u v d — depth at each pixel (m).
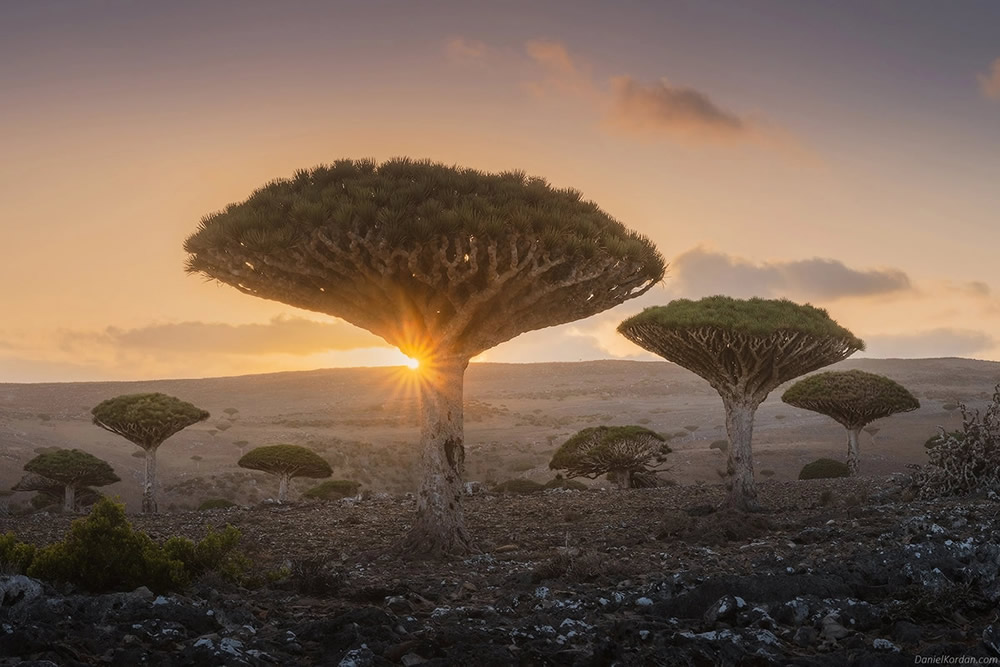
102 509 8.67
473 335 16.27
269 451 50.41
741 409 23.09
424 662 5.20
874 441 98.25
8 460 85.56
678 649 5.41
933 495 20.80
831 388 45.16
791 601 6.68
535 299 15.58
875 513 17.19
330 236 14.65
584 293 16.52
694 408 169.50
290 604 8.27
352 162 16.16
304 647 5.88
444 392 16.09
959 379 185.12
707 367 23.78
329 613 7.65
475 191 15.66
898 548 9.30
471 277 15.47
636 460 41.69
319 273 15.36
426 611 8.02
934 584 7.27
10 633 5.23
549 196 15.96
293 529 19.31
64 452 49.53
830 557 10.41
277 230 14.28
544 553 14.36
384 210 14.28
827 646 5.75
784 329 22.16
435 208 14.46
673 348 23.91
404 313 15.95
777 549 12.68
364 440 128.38
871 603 7.05
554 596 8.55
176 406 40.56
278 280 15.62
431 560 14.66
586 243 14.51
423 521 15.38
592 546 14.46
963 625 6.26
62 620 6.18
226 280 15.69
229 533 9.62
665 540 15.29
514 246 14.42
